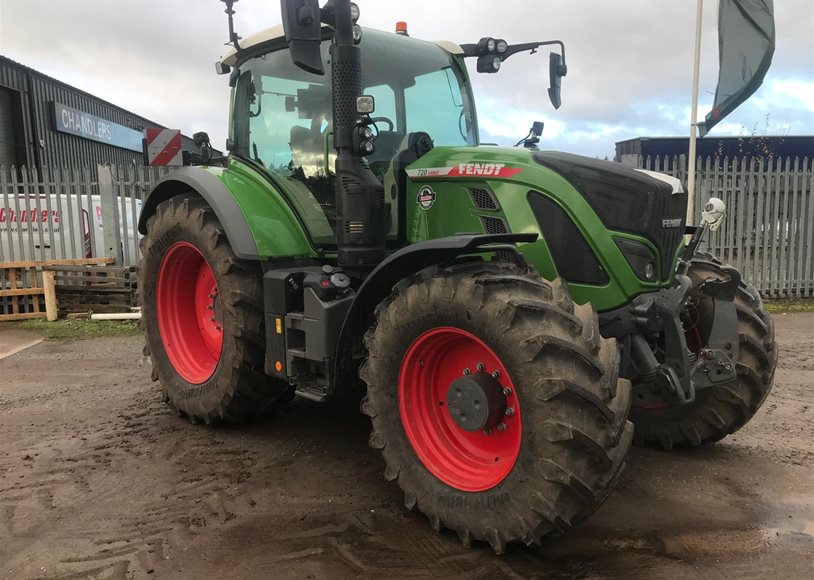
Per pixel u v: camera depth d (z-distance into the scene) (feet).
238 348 12.93
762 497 10.78
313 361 11.53
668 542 9.32
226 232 12.45
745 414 12.36
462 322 9.00
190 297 15.46
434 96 13.85
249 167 13.97
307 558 8.93
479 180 11.03
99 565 8.80
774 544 9.24
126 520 10.03
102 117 75.20
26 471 11.89
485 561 8.84
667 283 10.57
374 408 10.16
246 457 12.51
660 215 10.22
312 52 9.80
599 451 8.08
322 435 13.71
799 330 25.20
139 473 11.78
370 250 11.44
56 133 63.52
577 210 10.27
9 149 57.52
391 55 13.14
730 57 28.32
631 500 10.69
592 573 8.54
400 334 9.73
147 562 8.87
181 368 14.89
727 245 31.14
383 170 12.45
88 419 14.88
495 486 8.84
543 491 8.23
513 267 9.41
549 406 8.14
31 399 16.58
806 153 43.78
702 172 30.71
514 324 8.49
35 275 28.68
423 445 9.87
